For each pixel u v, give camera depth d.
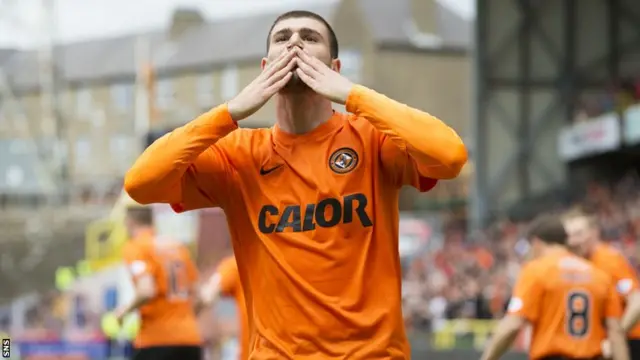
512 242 33.44
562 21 44.50
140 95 78.50
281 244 5.50
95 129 81.88
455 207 62.56
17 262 33.03
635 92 39.91
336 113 5.75
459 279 28.80
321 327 5.41
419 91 75.88
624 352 9.66
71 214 38.84
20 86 74.06
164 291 12.89
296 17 5.61
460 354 21.41
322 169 5.50
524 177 44.22
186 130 5.36
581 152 40.94
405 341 5.65
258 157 5.65
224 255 22.91
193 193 5.70
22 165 56.56
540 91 44.41
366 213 5.47
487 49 44.56
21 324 24.58
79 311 22.81
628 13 44.25
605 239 30.64
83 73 84.06
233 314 20.59
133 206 13.05
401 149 5.39
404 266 38.91
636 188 39.50
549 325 9.67
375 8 78.38
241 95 5.38
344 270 5.43
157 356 12.83
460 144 5.25
